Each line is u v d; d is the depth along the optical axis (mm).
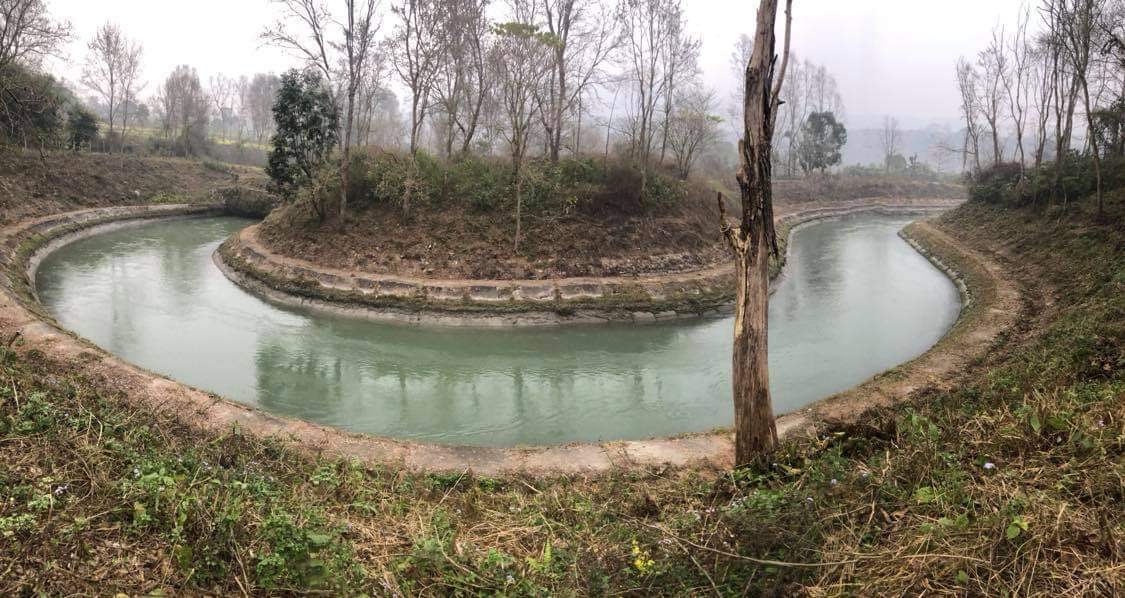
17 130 30328
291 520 5418
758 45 7188
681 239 25297
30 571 4320
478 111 26922
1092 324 11742
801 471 7066
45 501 5129
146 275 23312
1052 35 24844
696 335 18859
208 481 6152
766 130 7348
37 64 31719
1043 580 4270
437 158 26859
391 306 19594
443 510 6887
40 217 27875
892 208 54906
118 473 6121
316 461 8266
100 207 32844
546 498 7473
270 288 21391
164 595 4406
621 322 19797
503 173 25125
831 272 28359
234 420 9352
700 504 7133
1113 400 6859
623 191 25344
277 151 27125
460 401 13719
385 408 13164
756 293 7676
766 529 5188
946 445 6926
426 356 16453
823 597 4523
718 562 4953
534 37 22641
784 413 11828
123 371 10625
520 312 19406
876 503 5602
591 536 6156
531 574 5277
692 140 34531
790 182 55750
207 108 59781
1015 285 20031
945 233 33562
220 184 42594
